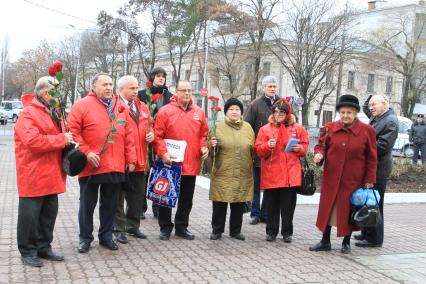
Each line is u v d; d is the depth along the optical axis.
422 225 8.06
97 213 7.56
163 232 6.28
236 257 5.62
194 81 43.50
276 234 6.48
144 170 6.21
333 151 5.92
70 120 5.24
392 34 36.19
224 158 6.27
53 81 4.90
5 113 43.69
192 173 6.20
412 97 35.59
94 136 5.29
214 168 6.34
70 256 5.32
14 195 8.79
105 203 5.58
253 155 6.50
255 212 7.57
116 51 44.31
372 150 5.83
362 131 5.85
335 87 34.12
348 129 5.88
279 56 29.56
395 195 10.59
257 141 6.36
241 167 6.30
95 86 5.41
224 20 29.58
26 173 4.78
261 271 5.13
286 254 5.86
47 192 4.86
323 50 27.25
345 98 5.88
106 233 5.64
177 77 38.78
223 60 33.38
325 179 6.02
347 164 5.84
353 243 6.63
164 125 6.10
